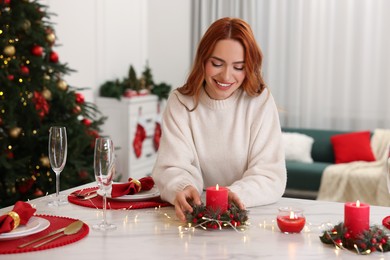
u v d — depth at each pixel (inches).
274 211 76.3
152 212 75.7
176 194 72.7
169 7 267.3
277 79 253.1
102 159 65.8
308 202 81.2
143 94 238.8
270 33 251.9
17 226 64.6
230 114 85.4
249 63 79.4
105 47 238.8
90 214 74.4
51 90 152.8
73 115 159.0
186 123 85.8
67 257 58.1
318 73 247.4
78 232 65.3
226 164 86.0
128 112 228.1
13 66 144.0
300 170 205.5
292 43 249.9
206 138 85.8
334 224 69.4
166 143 84.9
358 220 61.0
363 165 205.3
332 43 244.7
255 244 62.5
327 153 225.1
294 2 248.2
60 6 209.6
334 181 200.2
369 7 238.4
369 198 196.5
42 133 151.0
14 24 143.9
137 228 68.1
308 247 61.6
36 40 149.8
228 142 85.2
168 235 65.5
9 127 142.9
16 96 142.7
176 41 267.6
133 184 81.0
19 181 148.5
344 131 228.8
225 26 78.2
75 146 154.6
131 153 230.8
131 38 258.1
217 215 67.4
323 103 247.8
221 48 78.0
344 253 59.7
